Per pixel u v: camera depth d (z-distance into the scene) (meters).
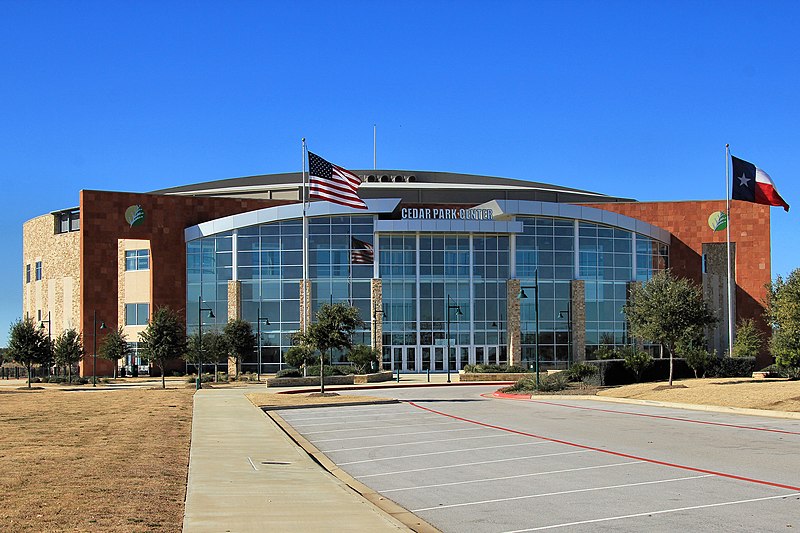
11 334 61.72
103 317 73.69
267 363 72.19
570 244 73.88
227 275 74.00
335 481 14.52
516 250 72.94
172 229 75.50
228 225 73.56
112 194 74.25
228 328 68.00
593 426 25.72
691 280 71.69
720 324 79.06
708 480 14.62
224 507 11.85
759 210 78.25
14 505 11.35
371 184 81.31
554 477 15.45
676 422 26.53
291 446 20.06
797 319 38.41
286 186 82.19
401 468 17.36
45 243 89.88
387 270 72.38
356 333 71.88
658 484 14.30
